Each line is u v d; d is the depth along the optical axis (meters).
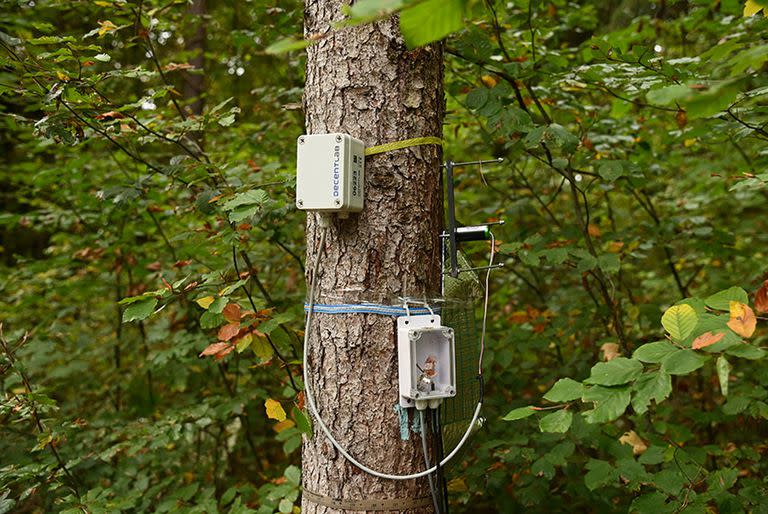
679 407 3.06
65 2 3.11
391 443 1.57
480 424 1.81
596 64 2.45
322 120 1.61
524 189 3.66
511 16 2.72
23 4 2.89
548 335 2.80
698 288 4.04
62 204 3.69
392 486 1.57
